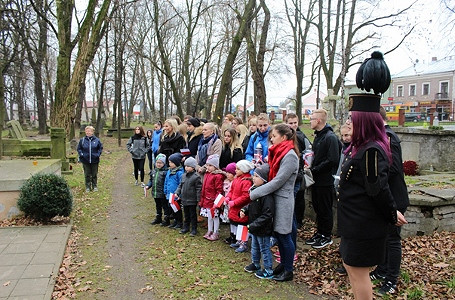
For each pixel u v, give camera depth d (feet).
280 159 14.07
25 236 18.92
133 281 14.48
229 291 13.53
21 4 60.39
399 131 36.81
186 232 20.45
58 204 21.13
